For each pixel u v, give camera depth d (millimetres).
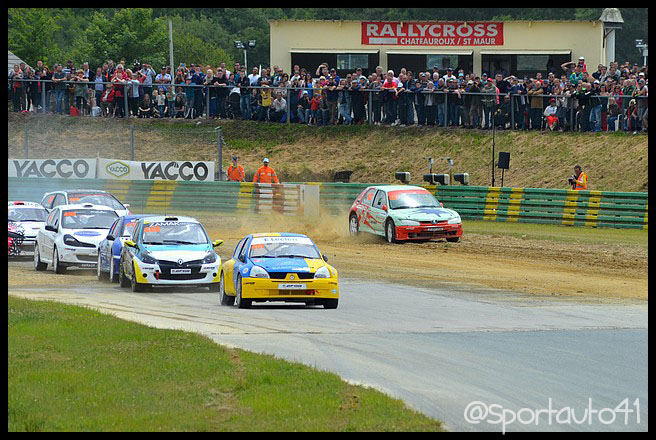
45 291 50250
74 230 59750
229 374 27844
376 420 23562
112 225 58562
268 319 40062
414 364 30641
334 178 96750
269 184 89500
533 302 45625
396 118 102938
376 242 71625
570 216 78375
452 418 24359
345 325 38562
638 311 42688
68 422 23844
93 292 50125
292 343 34094
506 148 94688
